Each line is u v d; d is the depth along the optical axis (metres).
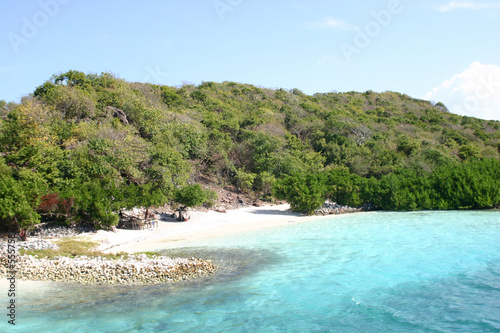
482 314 9.80
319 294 11.64
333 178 34.41
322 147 50.19
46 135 27.25
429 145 54.03
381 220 26.25
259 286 12.51
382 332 8.98
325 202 35.31
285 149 44.78
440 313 9.98
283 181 32.28
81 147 26.80
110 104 38.34
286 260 15.73
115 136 29.55
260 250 17.83
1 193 18.12
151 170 27.41
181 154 33.44
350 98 97.56
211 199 31.02
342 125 55.72
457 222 23.83
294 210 31.39
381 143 53.62
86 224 22.45
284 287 12.34
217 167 37.38
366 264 14.60
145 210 27.56
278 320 9.84
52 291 12.22
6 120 30.81
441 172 33.19
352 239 19.50
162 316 10.18
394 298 11.14
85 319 10.02
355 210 32.81
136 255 16.41
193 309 10.65
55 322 9.81
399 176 35.75
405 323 9.45
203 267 14.70
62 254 16.27
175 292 12.06
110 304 11.09
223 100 64.38
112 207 22.69
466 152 52.69
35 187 20.23
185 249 18.36
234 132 43.72
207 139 38.62
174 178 28.83
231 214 30.17
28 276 13.67
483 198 29.44
